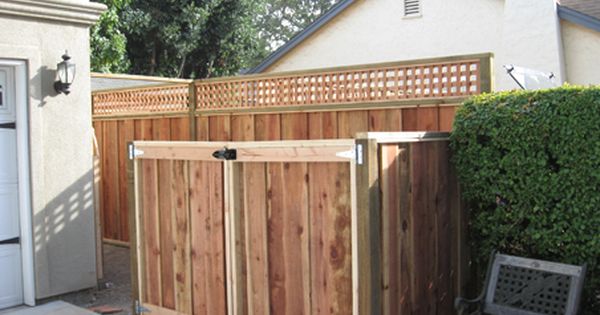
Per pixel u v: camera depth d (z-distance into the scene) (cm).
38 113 543
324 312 364
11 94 536
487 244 448
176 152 430
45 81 549
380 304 345
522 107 410
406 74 564
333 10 1215
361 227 337
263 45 2812
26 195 540
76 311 525
